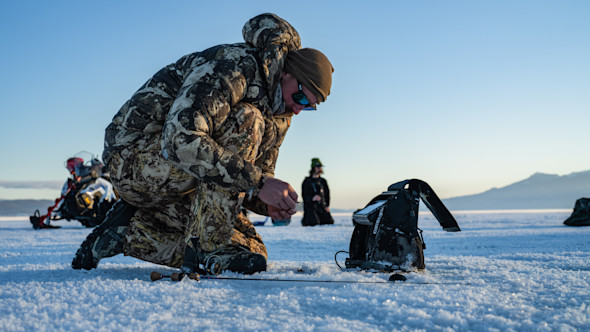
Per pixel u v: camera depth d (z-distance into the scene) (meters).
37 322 1.27
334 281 1.89
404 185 2.27
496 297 1.57
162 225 2.35
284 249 4.54
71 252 4.12
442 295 1.57
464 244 4.75
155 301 1.53
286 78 2.25
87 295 1.61
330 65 2.33
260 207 2.43
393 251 2.22
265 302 1.50
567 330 1.18
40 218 9.45
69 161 9.48
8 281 2.00
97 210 9.58
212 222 2.10
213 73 2.03
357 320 1.28
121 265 2.74
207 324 1.23
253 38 2.18
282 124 2.49
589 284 1.83
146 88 2.19
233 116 2.09
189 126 1.93
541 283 1.86
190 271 2.05
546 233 6.30
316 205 11.36
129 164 2.21
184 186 2.22
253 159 2.20
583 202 8.47
